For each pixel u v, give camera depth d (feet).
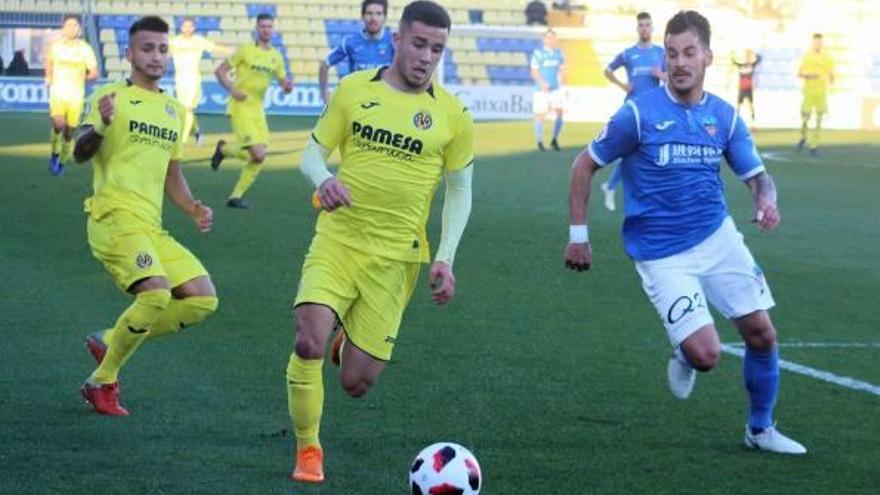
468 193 29.76
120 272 33.63
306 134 143.95
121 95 34.55
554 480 28.73
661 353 43.37
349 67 68.85
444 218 29.73
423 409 34.94
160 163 34.83
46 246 62.80
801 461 30.94
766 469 30.14
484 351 42.91
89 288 52.44
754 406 31.71
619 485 28.48
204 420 33.14
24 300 49.60
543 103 132.57
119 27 192.44
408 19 28.35
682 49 30.91
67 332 44.01
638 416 34.94
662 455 31.14
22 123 147.64
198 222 36.45
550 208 84.79
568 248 32.09
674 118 31.22
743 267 31.42
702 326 31.01
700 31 31.01
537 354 42.68
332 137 28.81
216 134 141.69
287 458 29.81
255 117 80.64
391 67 29.19
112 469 28.48
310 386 27.84
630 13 206.39
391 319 29.19
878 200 94.32
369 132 28.58
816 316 51.42
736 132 31.83
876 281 60.13
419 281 56.65
